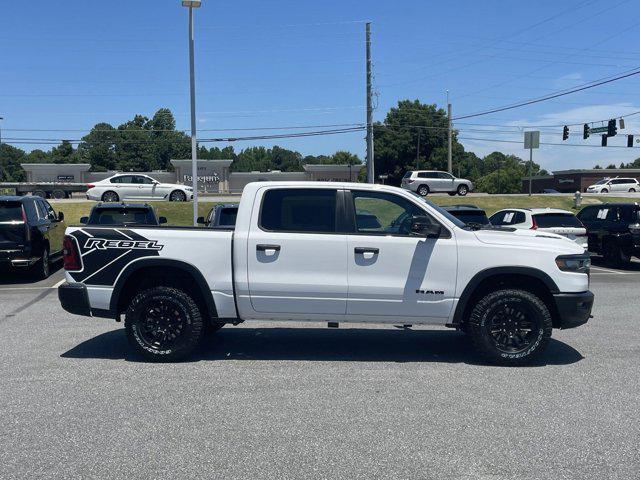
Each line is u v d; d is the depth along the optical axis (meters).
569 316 6.45
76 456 4.21
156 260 6.56
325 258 6.44
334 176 68.62
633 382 5.95
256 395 5.52
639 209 16.16
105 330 8.34
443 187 39.12
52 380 5.98
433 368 6.46
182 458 4.18
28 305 10.45
